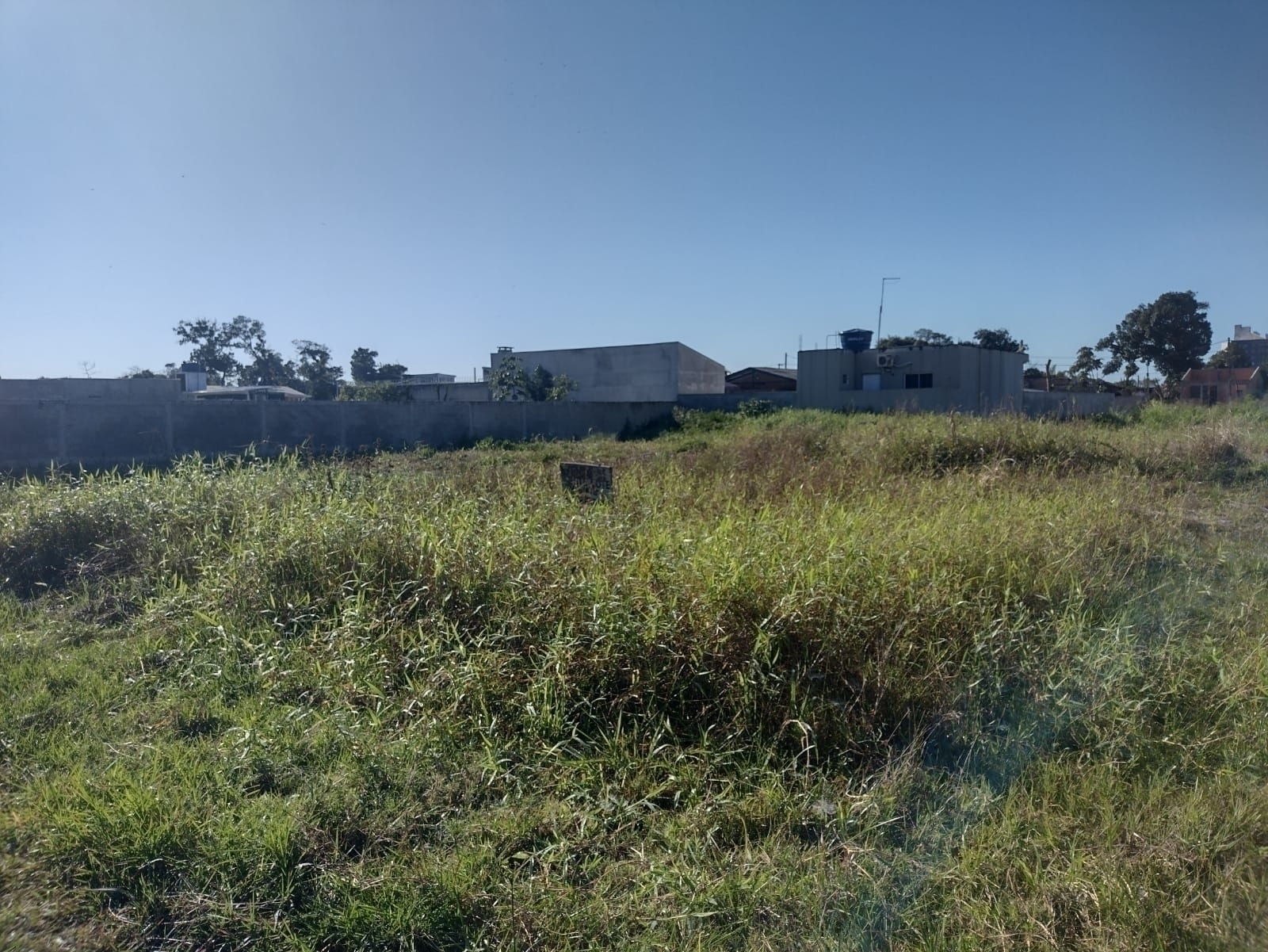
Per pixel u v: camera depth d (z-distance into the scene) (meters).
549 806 3.37
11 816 3.17
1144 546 6.43
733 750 3.70
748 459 10.66
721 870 3.01
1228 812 3.31
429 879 2.89
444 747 3.77
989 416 14.06
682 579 4.57
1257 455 12.73
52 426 19.34
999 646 4.38
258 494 7.69
